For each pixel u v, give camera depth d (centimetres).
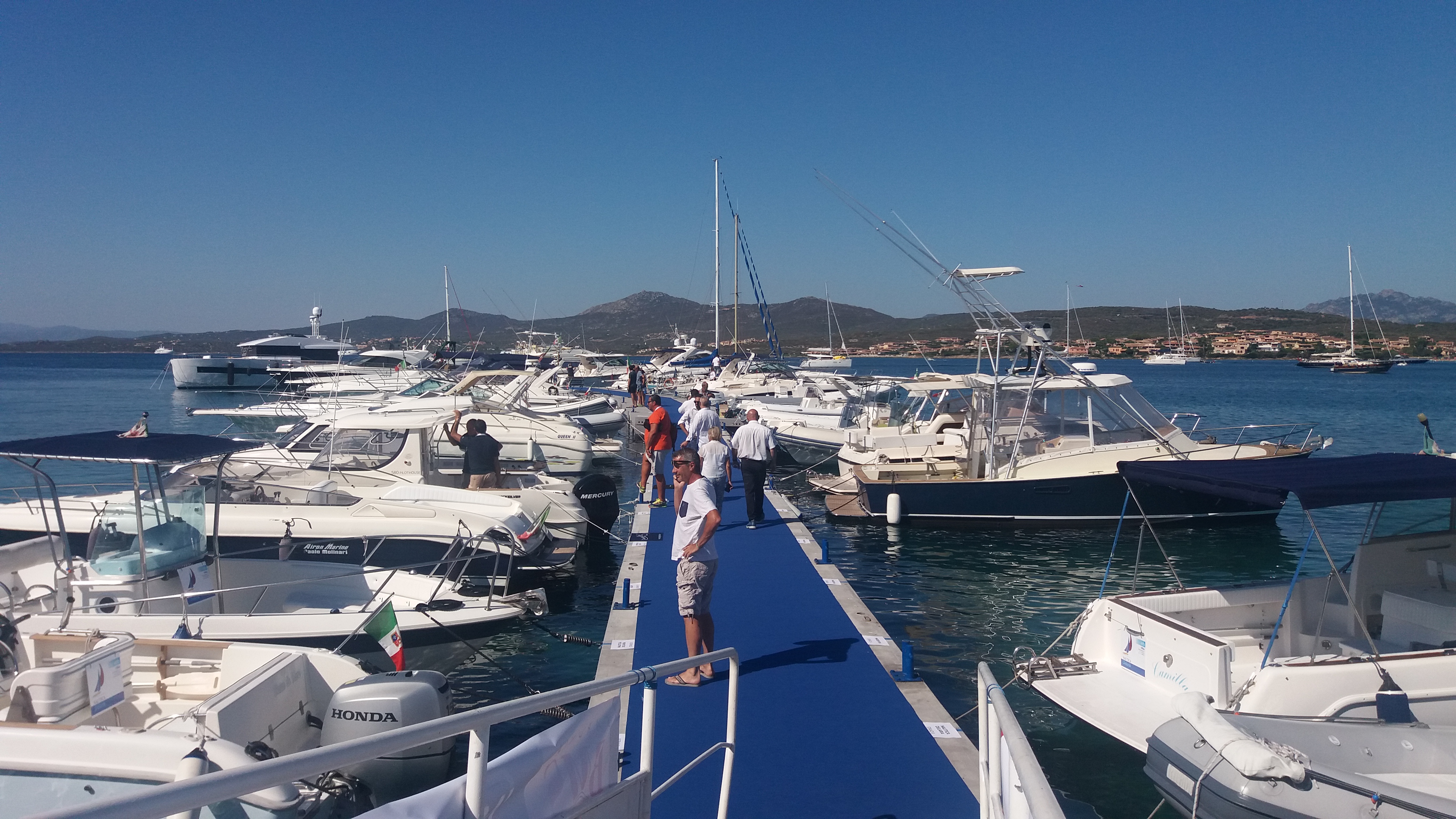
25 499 1011
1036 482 1384
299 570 919
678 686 639
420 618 807
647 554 1107
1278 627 578
